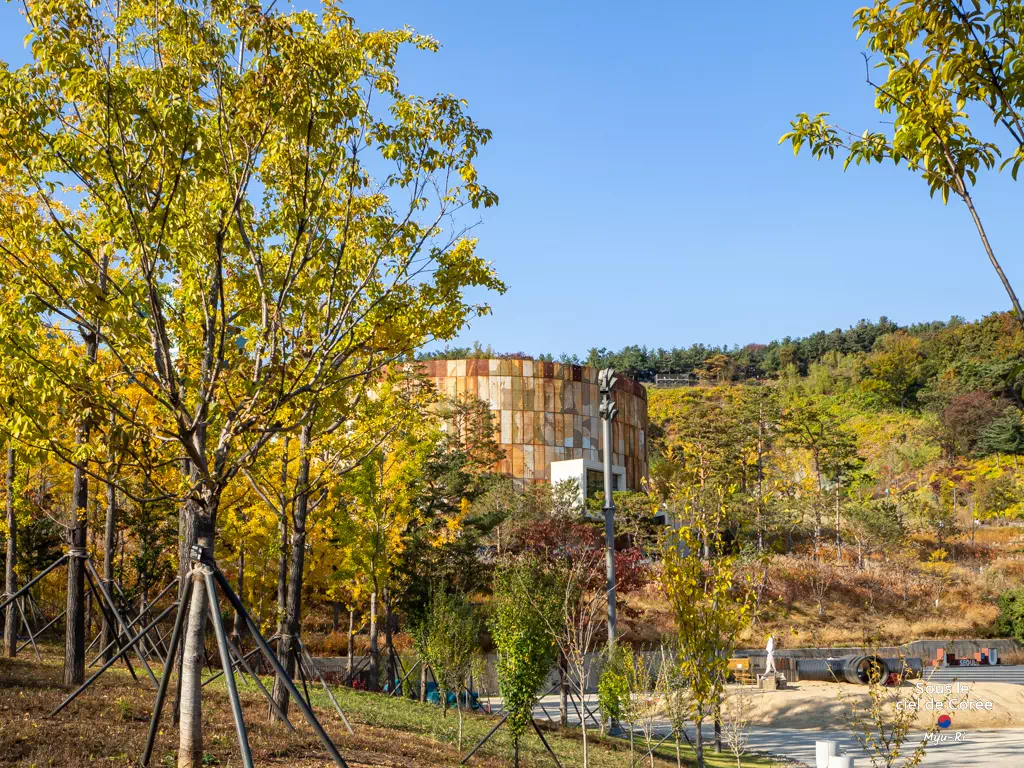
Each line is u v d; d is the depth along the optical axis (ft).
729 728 56.03
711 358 556.10
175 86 27.04
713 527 42.06
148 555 74.74
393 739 45.16
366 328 32.42
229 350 29.14
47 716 34.60
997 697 90.94
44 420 25.88
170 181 27.07
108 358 33.06
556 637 48.73
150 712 39.04
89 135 26.30
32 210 27.55
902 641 150.61
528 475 203.82
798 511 189.26
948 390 363.35
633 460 229.86
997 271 13.61
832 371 467.52
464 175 32.04
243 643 76.28
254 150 27.68
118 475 29.60
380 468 67.82
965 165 15.83
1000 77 15.15
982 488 242.37
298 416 32.01
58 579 84.58
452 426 179.11
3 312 24.48
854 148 17.75
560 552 113.50
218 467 27.63
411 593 81.05
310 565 78.33
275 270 32.07
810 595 160.04
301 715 46.83
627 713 55.67
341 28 30.14
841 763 44.86
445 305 33.30
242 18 26.32
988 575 177.27
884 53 16.69
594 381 217.15
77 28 25.49
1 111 25.11
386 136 30.35
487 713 72.59
